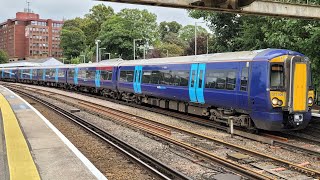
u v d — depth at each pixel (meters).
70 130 14.77
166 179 8.04
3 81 73.25
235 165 9.30
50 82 50.06
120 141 12.02
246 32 28.97
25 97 31.30
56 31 157.75
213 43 36.12
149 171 8.81
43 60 104.56
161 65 20.98
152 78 22.06
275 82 12.95
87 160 9.33
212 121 17.17
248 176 8.55
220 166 9.50
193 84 17.52
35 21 155.38
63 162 9.12
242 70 14.13
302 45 20.09
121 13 89.38
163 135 13.29
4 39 164.50
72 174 8.12
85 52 101.12
